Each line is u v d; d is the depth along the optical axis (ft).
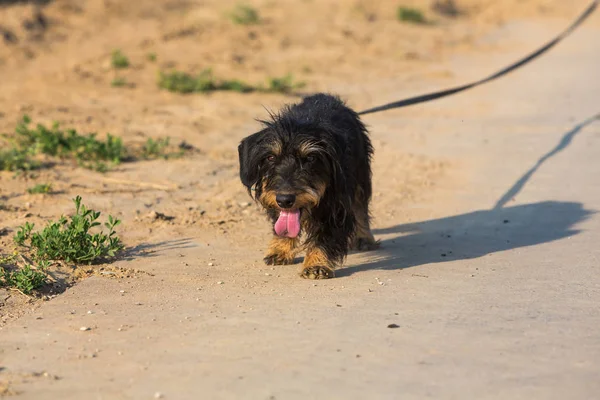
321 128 30.14
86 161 49.34
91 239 33.35
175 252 34.71
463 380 21.48
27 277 29.45
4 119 58.23
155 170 48.19
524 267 32.32
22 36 87.40
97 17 98.58
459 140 56.75
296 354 23.25
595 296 28.48
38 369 22.66
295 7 109.40
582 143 54.80
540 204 42.47
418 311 26.86
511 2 121.90
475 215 41.09
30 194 42.32
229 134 57.77
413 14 107.45
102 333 25.23
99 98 66.69
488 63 86.17
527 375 21.77
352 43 92.84
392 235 38.22
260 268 32.68
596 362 22.58
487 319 26.02
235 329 25.32
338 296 28.66
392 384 21.30
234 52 85.05
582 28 106.83
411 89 73.72
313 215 31.09
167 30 92.27
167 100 67.15
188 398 20.70
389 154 53.26
